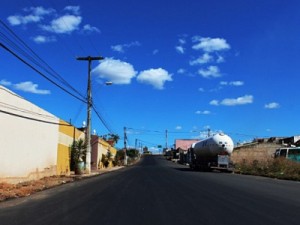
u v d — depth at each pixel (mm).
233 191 20922
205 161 51438
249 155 72062
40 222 11727
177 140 146000
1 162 23125
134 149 149625
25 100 26828
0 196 18594
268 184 26422
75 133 44062
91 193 20391
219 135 48219
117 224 11312
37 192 21609
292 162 45094
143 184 26219
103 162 70188
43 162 31609
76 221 11828
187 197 18094
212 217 12461
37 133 29797
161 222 11609
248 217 12461
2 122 23078
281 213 13242
